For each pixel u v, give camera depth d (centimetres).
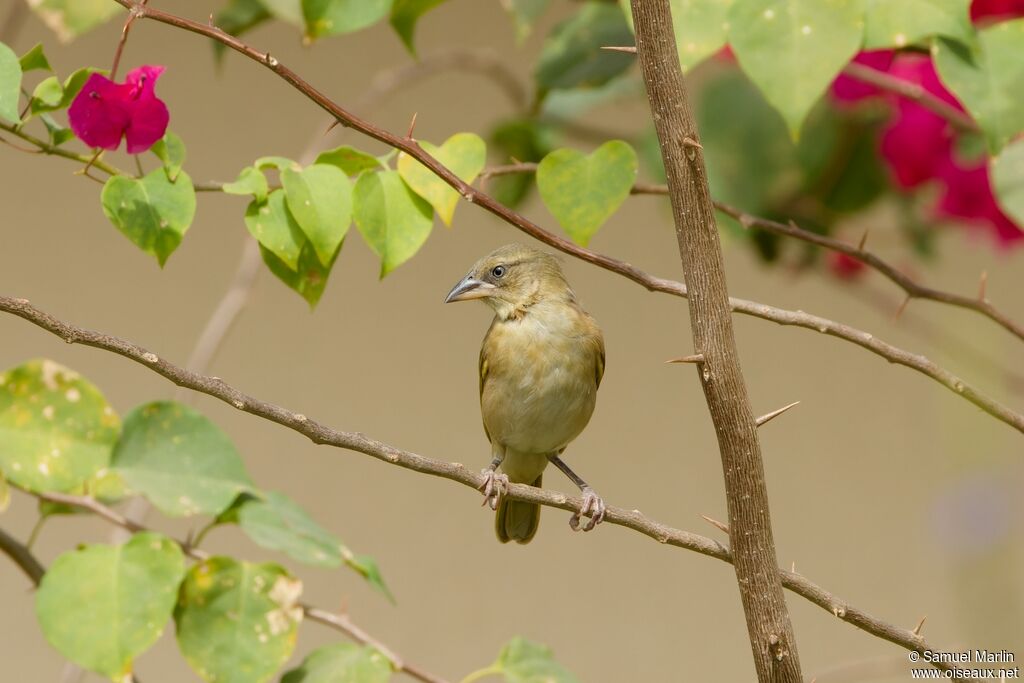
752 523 548
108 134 594
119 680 620
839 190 960
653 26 530
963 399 638
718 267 539
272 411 554
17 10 815
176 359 1448
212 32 591
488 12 1457
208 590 662
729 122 942
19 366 673
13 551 682
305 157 859
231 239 1498
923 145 852
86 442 677
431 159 617
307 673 681
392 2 716
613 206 654
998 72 653
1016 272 1544
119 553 646
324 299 1516
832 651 1456
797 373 1576
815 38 625
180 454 704
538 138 980
